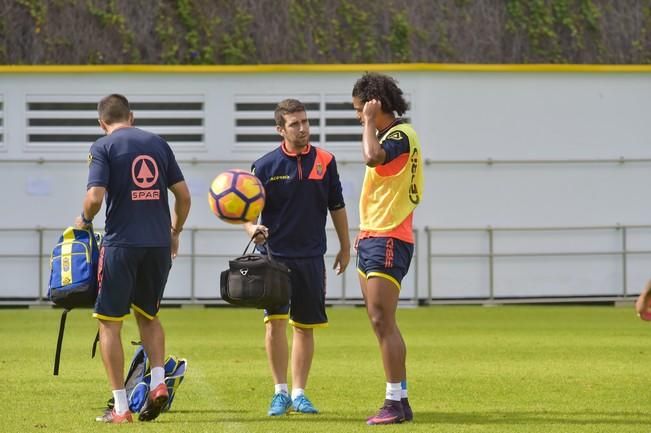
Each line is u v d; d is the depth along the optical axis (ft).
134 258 80.74
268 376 108.78
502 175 194.18
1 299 191.93
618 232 195.93
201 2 229.25
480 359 123.03
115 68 191.01
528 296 195.72
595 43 237.25
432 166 193.26
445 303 194.39
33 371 111.24
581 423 80.33
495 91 193.57
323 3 232.32
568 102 194.70
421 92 192.85
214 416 84.28
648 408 88.53
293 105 86.58
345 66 192.03
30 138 191.62
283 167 86.69
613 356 125.59
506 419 82.43
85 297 81.25
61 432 75.92
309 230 87.15
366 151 78.33
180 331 155.02
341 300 193.26
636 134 195.62
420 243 193.57
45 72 191.01
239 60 223.10
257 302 82.69
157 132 191.42
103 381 104.06
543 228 194.80
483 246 194.39
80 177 191.93
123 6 227.40
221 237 192.85
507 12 238.68
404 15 233.76
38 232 191.42
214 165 191.72
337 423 80.12
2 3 225.35
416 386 101.96
